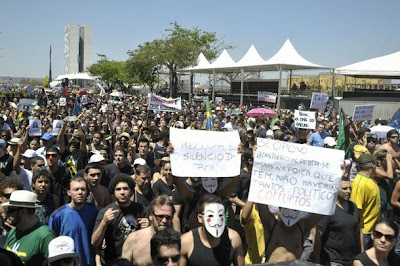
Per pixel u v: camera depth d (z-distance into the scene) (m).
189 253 4.33
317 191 5.01
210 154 5.86
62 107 24.64
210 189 5.85
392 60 30.83
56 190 7.60
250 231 6.08
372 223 6.51
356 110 15.64
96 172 6.23
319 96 19.44
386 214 7.68
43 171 6.25
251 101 44.69
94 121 15.38
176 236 3.66
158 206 4.54
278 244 5.11
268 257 5.16
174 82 57.97
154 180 8.01
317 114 20.97
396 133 9.70
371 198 6.46
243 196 7.40
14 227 4.79
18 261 4.02
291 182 5.04
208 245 4.34
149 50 56.38
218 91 53.59
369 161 6.54
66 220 5.28
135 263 4.65
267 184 5.07
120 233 5.24
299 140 14.38
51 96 38.12
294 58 36.81
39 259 4.53
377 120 16.95
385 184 7.68
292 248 5.10
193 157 5.83
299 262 3.58
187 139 5.86
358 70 30.78
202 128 16.98
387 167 7.78
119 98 44.69
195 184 6.15
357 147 8.73
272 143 5.08
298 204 5.01
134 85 83.75
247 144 13.07
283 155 5.06
